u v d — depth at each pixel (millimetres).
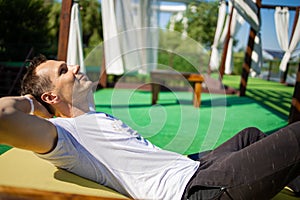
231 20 6492
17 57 9477
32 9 10648
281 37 6578
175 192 1170
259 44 6434
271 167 1059
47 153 1136
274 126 3961
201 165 1286
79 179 1287
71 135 1229
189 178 1195
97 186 1250
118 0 4758
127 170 1238
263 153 1077
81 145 1253
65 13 3867
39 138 1051
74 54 3941
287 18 6539
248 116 4527
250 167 1073
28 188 983
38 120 1059
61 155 1189
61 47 3889
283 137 1091
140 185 1214
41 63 1303
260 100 6184
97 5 11898
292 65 10562
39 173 1315
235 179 1070
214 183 1093
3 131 932
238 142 1514
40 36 10664
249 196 1076
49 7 11734
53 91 1260
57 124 1194
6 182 1198
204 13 11070
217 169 1114
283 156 1061
